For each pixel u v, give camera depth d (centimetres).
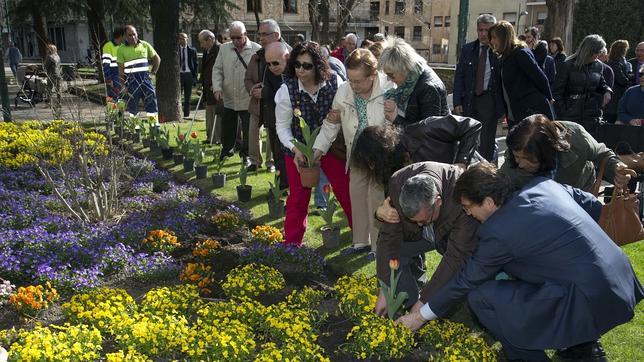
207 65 971
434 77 437
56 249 473
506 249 298
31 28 2670
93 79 2255
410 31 4525
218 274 461
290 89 495
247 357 325
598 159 399
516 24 4028
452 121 387
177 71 1284
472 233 329
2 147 833
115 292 385
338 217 611
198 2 2575
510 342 313
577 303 294
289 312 357
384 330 333
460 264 334
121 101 904
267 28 655
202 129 1168
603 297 293
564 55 991
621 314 299
